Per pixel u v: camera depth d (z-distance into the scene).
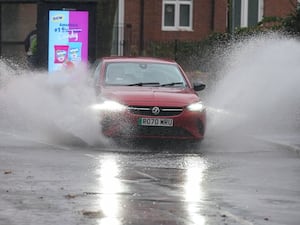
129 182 18.78
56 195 16.89
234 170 21.06
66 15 43.41
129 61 28.16
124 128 24.70
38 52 43.50
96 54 46.12
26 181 18.50
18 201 16.23
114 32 59.00
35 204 15.95
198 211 15.66
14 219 14.66
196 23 63.66
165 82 27.28
